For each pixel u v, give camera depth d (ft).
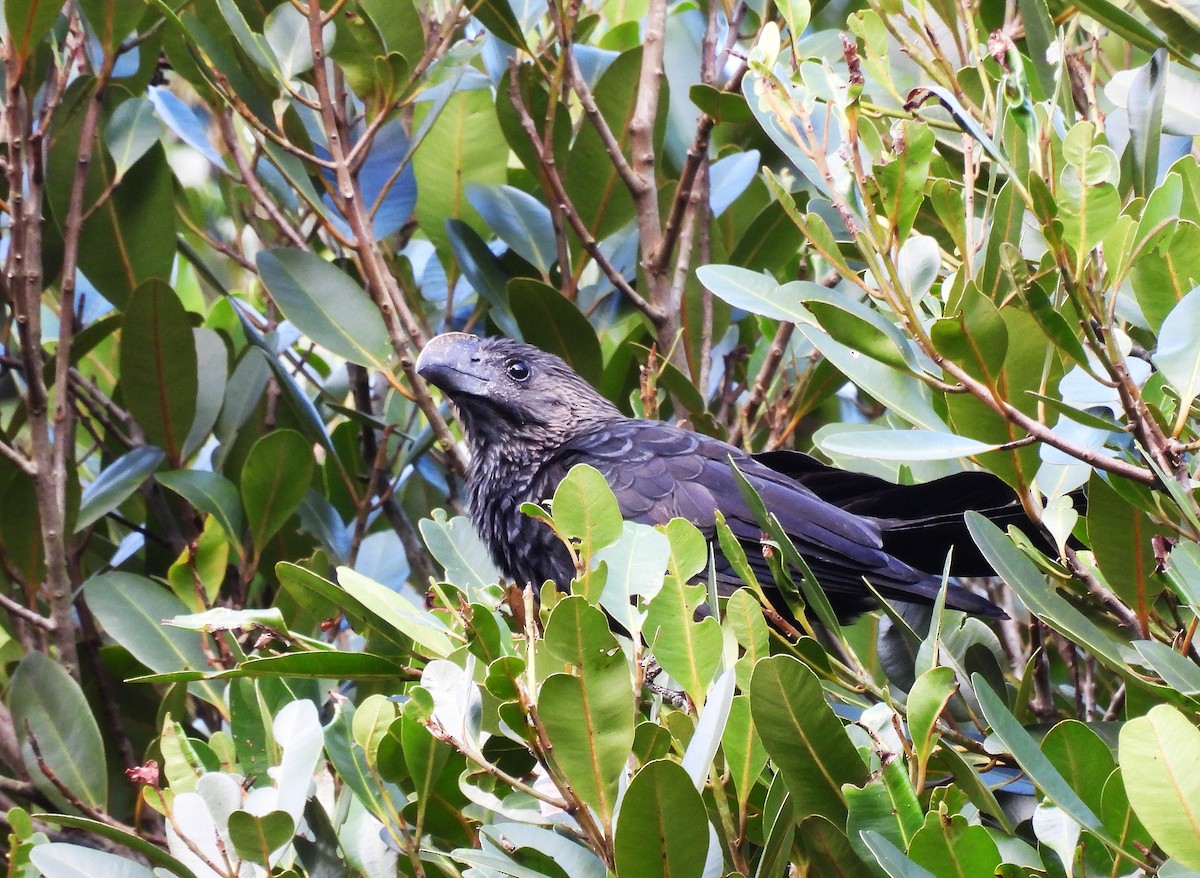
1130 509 18.67
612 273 29.12
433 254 35.35
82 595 28.78
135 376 29.50
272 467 27.81
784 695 15.31
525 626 15.94
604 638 14.25
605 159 30.96
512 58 29.04
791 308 17.95
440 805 19.25
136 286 29.30
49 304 36.27
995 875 14.73
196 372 29.76
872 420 33.71
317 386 34.01
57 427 27.14
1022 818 18.89
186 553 25.31
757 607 16.84
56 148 30.50
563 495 15.51
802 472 29.89
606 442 29.96
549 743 14.66
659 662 16.10
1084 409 19.13
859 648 28.02
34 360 26.86
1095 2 21.25
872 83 26.22
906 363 16.65
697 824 13.88
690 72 34.42
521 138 30.83
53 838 24.56
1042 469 22.38
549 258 31.30
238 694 21.27
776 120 18.85
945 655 23.47
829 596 27.89
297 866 20.35
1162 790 12.78
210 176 44.01
